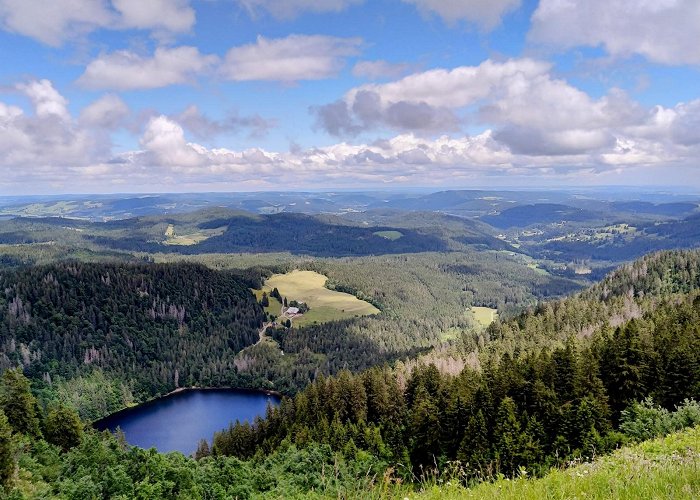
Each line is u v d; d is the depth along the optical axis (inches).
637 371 2539.4
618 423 2418.8
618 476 573.6
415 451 2925.7
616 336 2974.9
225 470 2406.5
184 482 2156.7
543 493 586.9
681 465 565.0
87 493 1998.0
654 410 1823.3
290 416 3978.8
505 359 3388.3
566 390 2615.7
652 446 1031.6
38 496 2018.9
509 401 2486.5
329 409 3654.0
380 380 3673.7
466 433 2495.1
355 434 3063.5
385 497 669.3
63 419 3277.6
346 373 3949.3
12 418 2957.7
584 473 645.3
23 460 2359.7
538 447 2210.9
